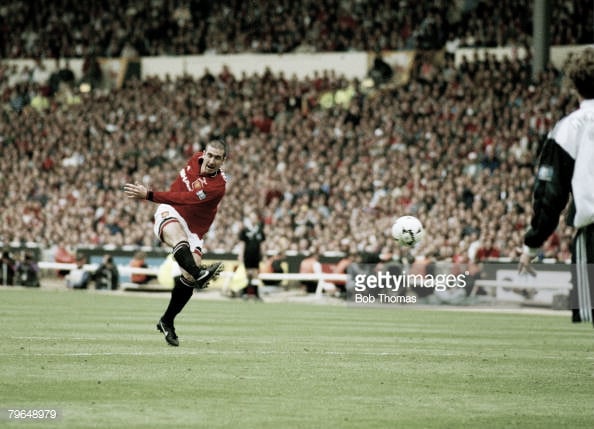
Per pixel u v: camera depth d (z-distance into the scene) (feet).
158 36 481.05
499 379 104.73
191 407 81.41
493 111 371.97
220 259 334.65
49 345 126.82
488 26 420.36
